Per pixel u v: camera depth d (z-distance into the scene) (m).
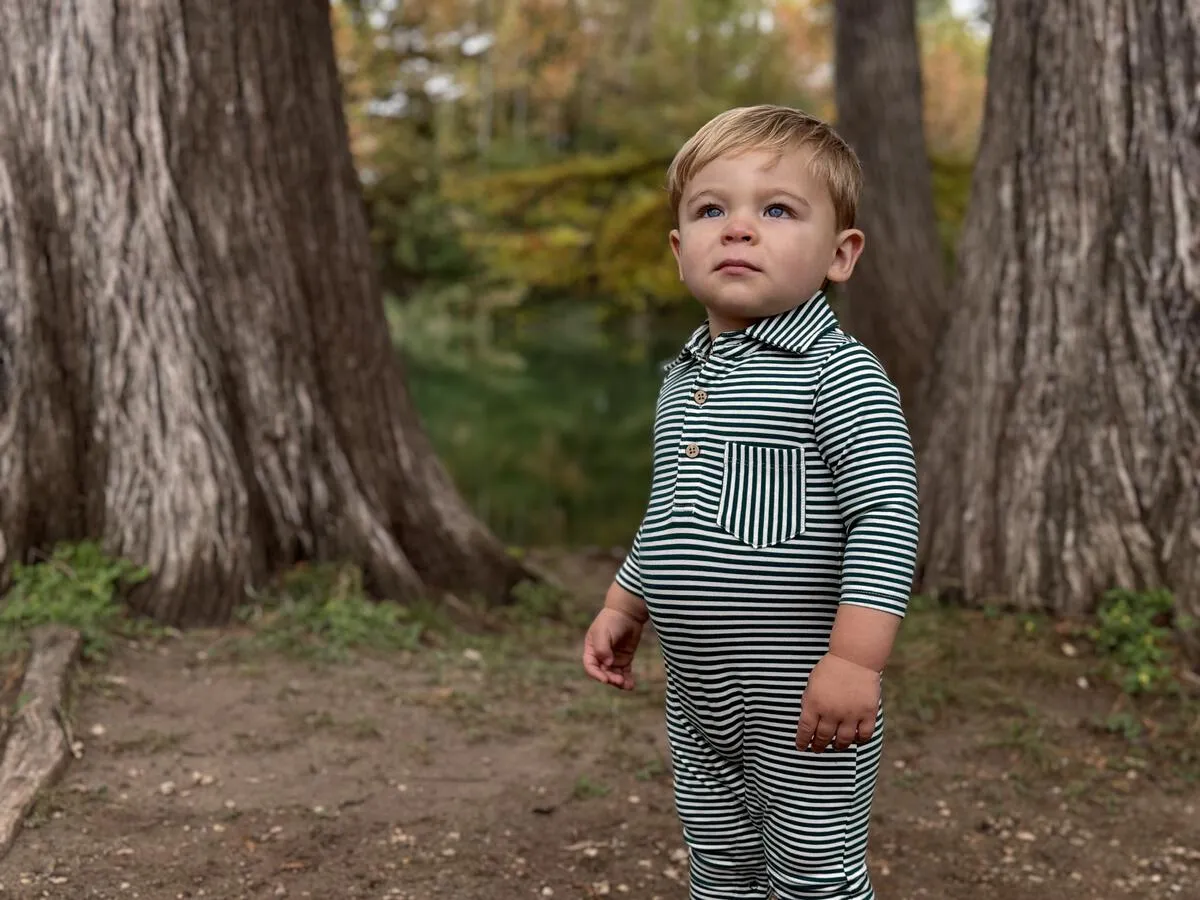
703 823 1.95
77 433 4.34
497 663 4.28
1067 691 3.86
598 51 33.22
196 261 4.45
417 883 2.66
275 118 4.64
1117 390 4.24
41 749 3.08
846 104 10.68
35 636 3.77
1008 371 4.52
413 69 32.50
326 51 4.92
